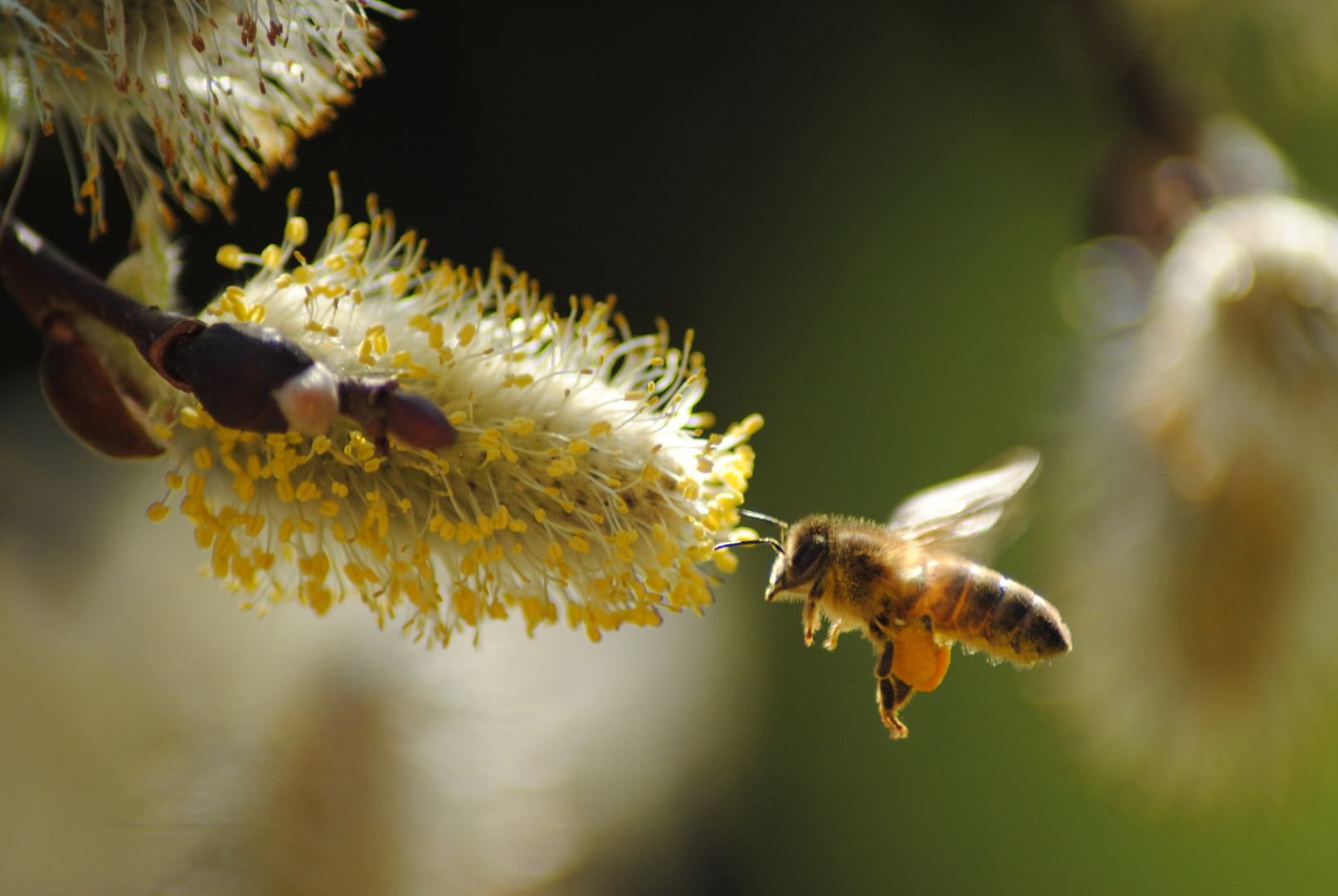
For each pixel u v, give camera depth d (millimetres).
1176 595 272
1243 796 277
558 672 271
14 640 259
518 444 223
